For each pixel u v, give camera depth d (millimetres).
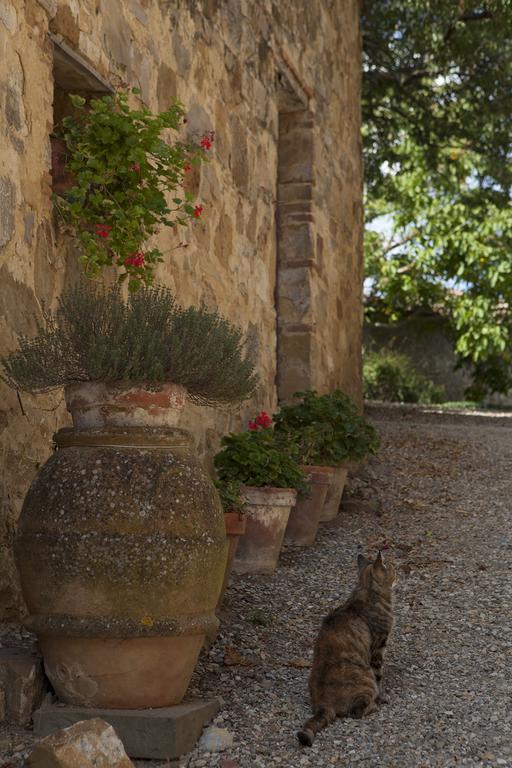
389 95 15680
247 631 4613
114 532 3225
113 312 3529
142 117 4715
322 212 9141
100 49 4863
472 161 17594
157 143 4727
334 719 3514
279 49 8133
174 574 3258
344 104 10398
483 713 3639
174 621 3270
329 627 3824
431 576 5707
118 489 3270
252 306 7500
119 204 4645
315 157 8859
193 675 3955
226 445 6043
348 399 7383
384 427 11609
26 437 4055
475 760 3199
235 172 7090
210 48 6605
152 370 3389
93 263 4438
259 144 7738
